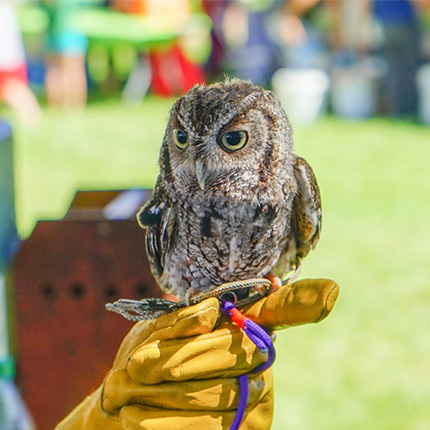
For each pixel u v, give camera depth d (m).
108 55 23.91
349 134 18.33
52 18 21.03
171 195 3.77
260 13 21.41
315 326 8.56
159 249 3.92
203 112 3.47
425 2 19.56
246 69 21.50
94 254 4.43
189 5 22.95
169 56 22.25
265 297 3.31
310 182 3.76
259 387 3.37
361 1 20.50
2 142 5.23
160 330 3.30
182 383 3.27
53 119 20.19
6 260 4.88
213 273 3.89
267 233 3.70
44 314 4.48
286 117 3.68
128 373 3.33
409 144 17.33
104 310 4.45
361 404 6.84
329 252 10.87
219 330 3.31
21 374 4.52
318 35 21.55
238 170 3.54
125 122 19.75
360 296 9.27
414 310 8.84
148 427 3.23
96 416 3.47
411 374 7.38
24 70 19.58
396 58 20.05
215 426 3.27
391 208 12.92
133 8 21.80
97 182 14.51
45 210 12.72
